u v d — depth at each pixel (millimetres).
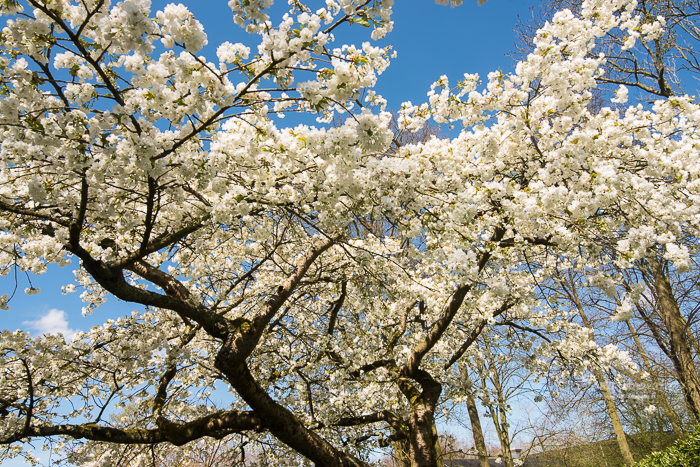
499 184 4016
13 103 2328
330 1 2920
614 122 4426
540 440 10422
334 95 2561
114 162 2693
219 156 2998
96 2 2375
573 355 6699
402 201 3299
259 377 6293
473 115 4289
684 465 7152
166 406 5641
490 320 5547
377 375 6586
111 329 5449
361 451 6977
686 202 4414
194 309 4309
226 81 2533
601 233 4496
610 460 12570
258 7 2090
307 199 3635
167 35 2250
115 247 4305
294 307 6621
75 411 5688
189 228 3973
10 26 2240
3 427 4344
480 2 1416
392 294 5133
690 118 4492
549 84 4188
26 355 4387
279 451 6098
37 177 2744
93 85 2611
